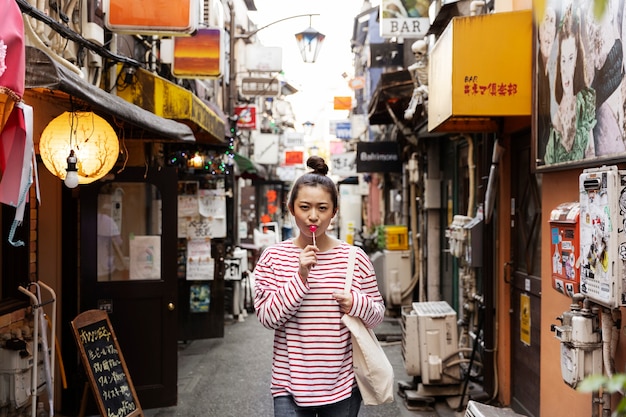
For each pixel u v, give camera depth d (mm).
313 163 3270
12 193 2824
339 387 2996
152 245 6223
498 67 4621
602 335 3123
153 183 6180
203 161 9688
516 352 6004
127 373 5340
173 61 7797
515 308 6043
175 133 5598
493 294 6301
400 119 10148
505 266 6125
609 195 2855
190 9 5508
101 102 3883
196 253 9383
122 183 6164
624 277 2836
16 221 2840
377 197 22344
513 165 6070
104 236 6164
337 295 2945
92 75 5836
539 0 1647
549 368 4344
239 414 6105
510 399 6168
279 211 35438
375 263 12797
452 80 4625
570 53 3766
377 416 5953
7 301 4941
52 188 6137
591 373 3207
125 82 6340
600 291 2959
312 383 2951
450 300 9906
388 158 13430
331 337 2980
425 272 11195
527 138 5652
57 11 4859
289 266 3080
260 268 3152
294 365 2982
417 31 9062
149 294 6176
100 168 4691
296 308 2932
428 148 10617
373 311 2992
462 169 8977
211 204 9430
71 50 5289
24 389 4691
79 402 6078
